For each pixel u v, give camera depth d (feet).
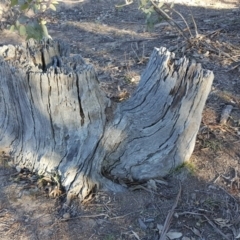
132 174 11.61
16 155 12.23
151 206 11.12
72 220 10.85
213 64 16.78
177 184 11.62
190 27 20.54
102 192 11.32
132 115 11.09
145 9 15.14
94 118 10.70
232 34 18.99
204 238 10.58
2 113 12.25
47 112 10.59
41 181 11.78
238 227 10.81
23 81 10.36
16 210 11.22
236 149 12.55
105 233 10.60
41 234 10.64
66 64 10.47
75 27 23.61
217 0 26.32
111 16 24.77
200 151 12.50
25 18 13.07
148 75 11.36
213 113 14.06
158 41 19.67
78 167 11.04
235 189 11.54
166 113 11.11
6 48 11.14
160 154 11.43
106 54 19.15
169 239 10.50
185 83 10.81
